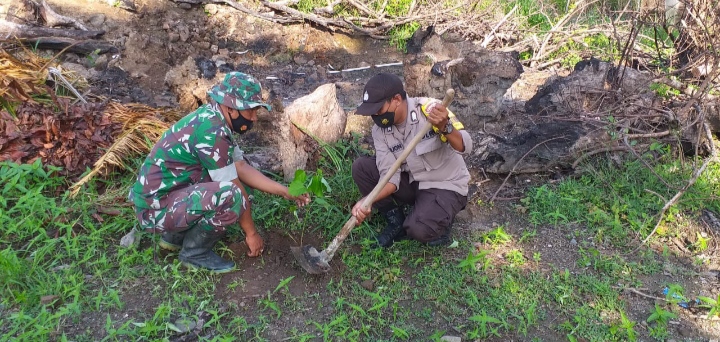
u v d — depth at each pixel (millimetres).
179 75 4895
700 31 5168
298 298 3273
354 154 4547
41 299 3080
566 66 6352
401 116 3299
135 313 3117
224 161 3129
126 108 4520
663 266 3645
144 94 5094
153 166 3172
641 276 3555
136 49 5734
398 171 3393
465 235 3850
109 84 5207
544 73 6156
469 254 3449
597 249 3760
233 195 3133
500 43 6805
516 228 3957
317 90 4324
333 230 3785
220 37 6418
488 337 3070
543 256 3688
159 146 3168
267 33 6551
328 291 3332
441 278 3424
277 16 6719
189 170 3193
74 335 2961
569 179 4367
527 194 4266
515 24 6930
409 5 7184
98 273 3295
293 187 3248
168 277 3334
